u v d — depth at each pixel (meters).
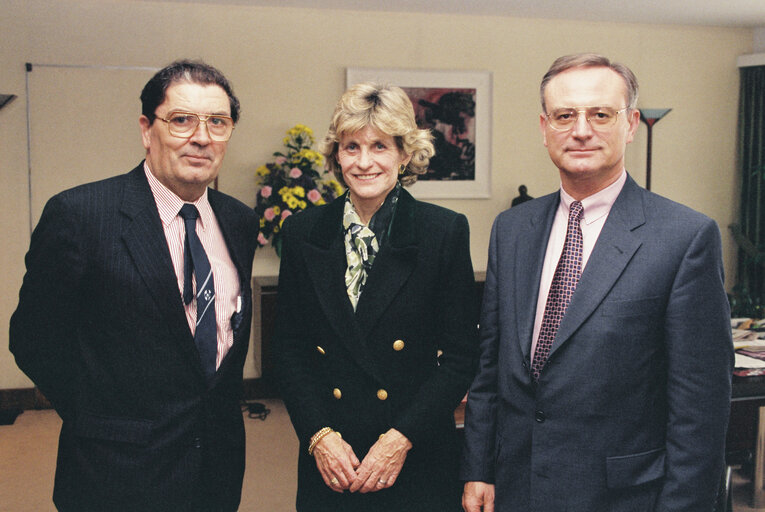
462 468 1.54
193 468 1.44
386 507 1.55
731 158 5.57
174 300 1.41
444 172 5.05
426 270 1.58
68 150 4.42
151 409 1.41
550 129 1.39
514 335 1.45
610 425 1.32
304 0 4.47
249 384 4.70
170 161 1.40
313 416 1.56
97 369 1.40
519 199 4.87
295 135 4.57
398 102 1.52
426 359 1.62
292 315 1.71
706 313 1.29
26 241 4.39
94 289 1.40
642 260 1.33
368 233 1.61
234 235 1.59
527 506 1.41
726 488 1.84
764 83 5.36
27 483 3.24
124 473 1.39
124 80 4.46
